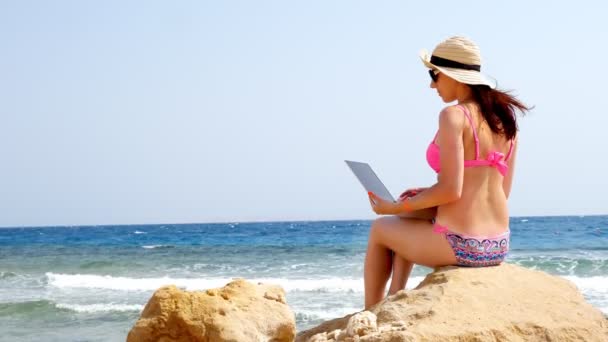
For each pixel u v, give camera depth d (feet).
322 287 58.34
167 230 235.81
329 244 119.96
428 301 12.23
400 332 10.86
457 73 13.67
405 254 13.99
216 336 10.27
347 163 14.69
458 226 13.37
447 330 11.20
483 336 11.26
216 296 10.80
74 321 44.68
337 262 83.10
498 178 13.71
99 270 81.15
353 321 11.75
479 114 13.47
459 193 13.14
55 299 56.08
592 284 58.75
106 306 50.26
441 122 13.25
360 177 14.37
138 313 47.29
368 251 14.57
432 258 13.66
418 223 13.85
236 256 97.09
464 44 13.92
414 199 13.41
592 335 12.00
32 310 48.62
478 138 13.34
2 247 133.59
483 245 13.34
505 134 13.58
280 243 127.54
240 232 193.57
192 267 82.74
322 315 44.65
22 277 73.46
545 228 170.91
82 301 54.60
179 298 10.66
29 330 41.93
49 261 94.32
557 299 12.73
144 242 144.25
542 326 11.77
